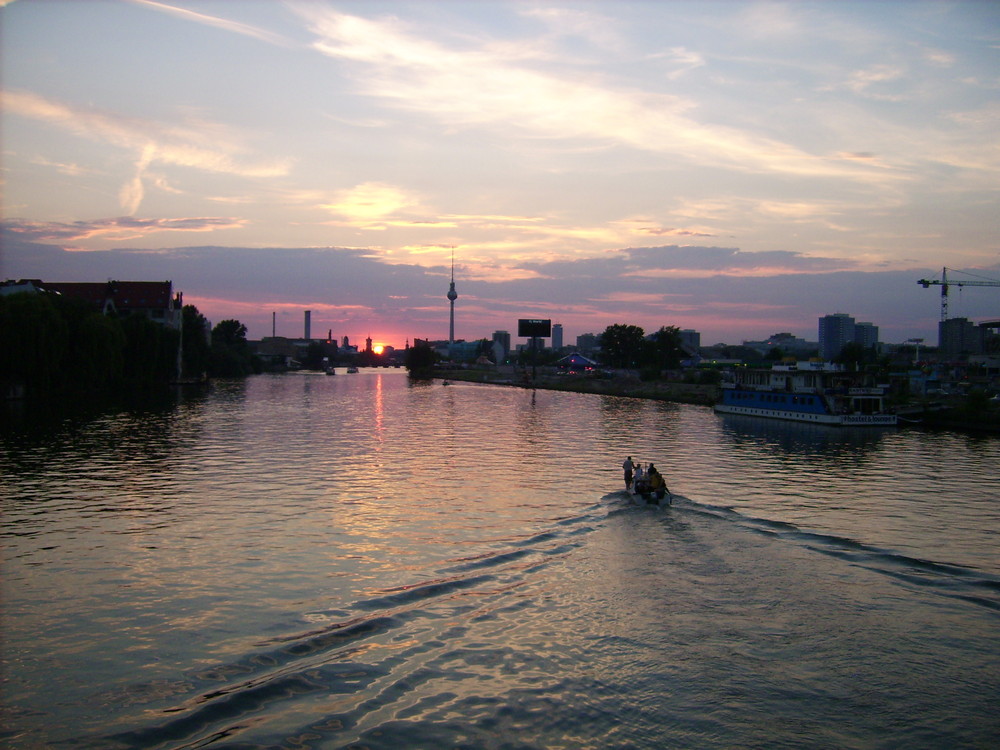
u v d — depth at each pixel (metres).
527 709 18.88
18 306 101.19
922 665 21.72
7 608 25.61
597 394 167.62
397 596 26.73
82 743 17.22
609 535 35.06
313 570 29.88
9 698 19.34
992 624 24.72
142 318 140.00
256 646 22.50
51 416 89.50
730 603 26.27
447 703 19.11
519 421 96.38
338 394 154.50
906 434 82.81
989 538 35.16
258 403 121.25
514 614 25.08
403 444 70.12
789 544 33.72
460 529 36.38
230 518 38.53
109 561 30.97
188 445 66.88
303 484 48.28
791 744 17.59
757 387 107.12
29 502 42.09
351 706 18.91
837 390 94.12
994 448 70.12
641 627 24.06
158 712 18.62
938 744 17.73
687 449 68.06
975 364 166.38
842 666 21.58
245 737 17.44
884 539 34.81
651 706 19.14
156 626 24.11
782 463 59.41
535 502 42.75
